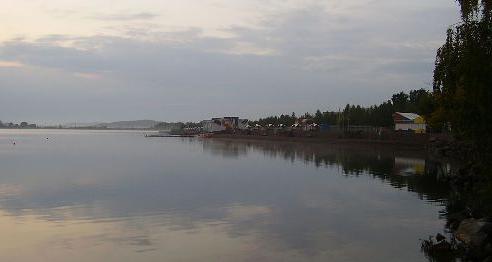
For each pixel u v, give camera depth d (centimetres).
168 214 2973
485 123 2308
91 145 13800
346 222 2759
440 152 7044
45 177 5031
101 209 3134
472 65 2338
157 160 7738
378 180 4794
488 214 2425
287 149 11381
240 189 4122
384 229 2580
